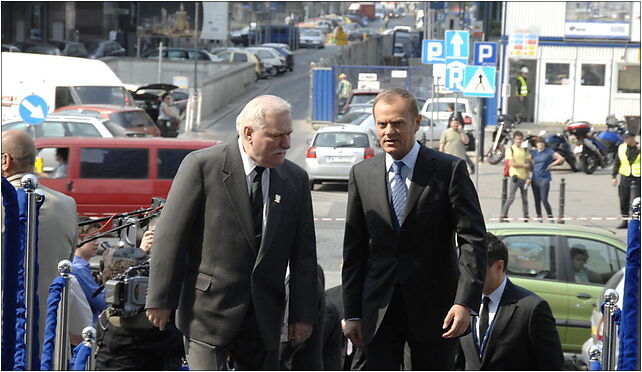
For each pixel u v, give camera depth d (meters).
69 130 38.28
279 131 8.56
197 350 8.78
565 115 69.25
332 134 41.88
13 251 7.72
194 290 8.78
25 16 98.44
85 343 8.02
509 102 69.62
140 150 29.50
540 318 9.36
